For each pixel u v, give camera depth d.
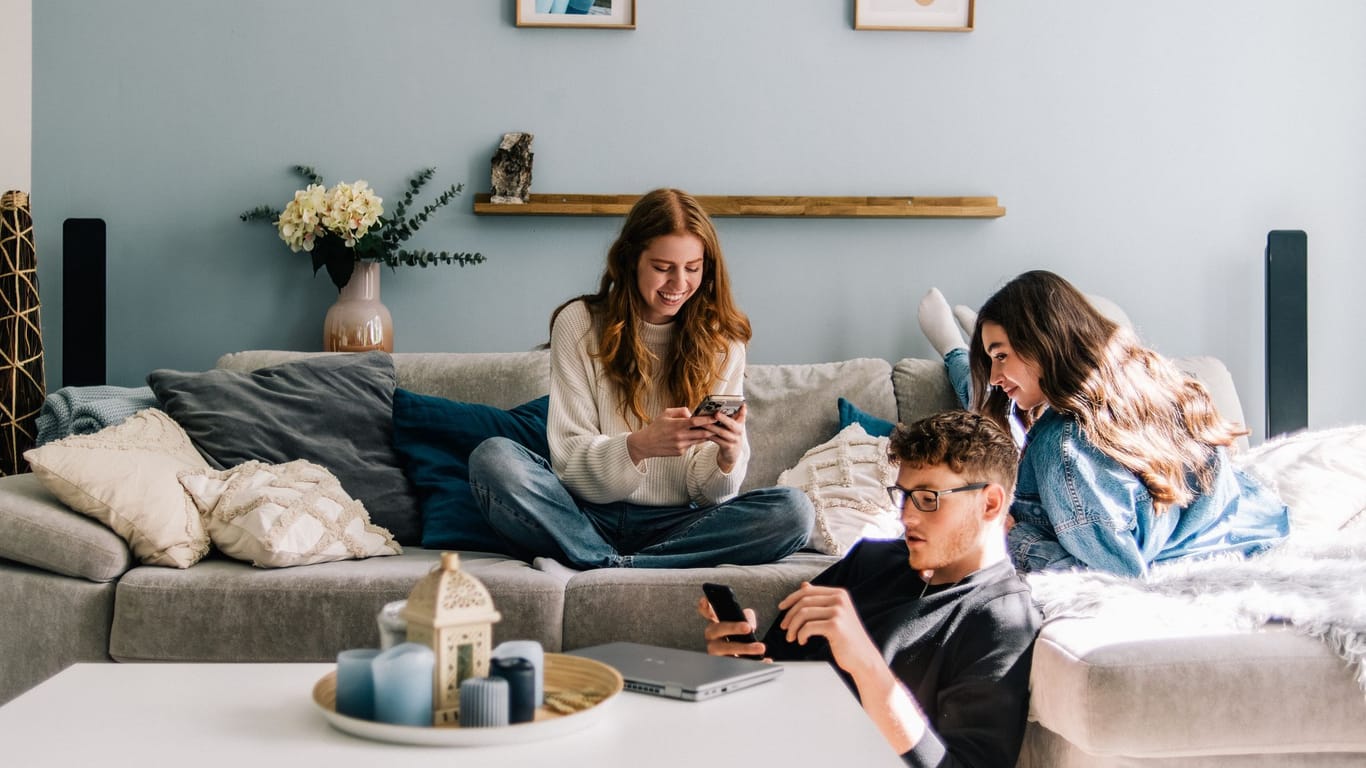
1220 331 3.42
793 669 1.40
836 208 3.29
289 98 3.28
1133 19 3.39
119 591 2.05
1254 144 3.42
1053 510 1.98
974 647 1.64
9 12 3.22
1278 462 2.48
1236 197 3.42
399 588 2.05
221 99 3.28
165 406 2.57
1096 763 1.62
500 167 3.26
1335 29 3.42
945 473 1.64
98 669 1.36
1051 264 3.40
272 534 2.14
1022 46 3.38
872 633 1.68
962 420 1.67
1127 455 1.96
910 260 3.37
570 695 1.18
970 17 3.35
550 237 3.32
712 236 2.40
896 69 3.36
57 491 2.13
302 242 3.11
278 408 2.59
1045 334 2.05
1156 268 3.41
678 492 2.40
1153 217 3.41
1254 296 3.42
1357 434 2.51
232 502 2.22
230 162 3.28
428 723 1.09
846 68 3.35
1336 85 3.43
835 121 3.35
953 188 3.38
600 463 2.27
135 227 3.27
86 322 3.05
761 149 3.34
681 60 3.32
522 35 3.30
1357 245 3.44
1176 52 3.40
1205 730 1.56
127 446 2.25
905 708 1.41
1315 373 3.44
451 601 1.11
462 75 3.30
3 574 2.07
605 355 2.40
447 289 3.32
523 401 2.81
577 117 3.32
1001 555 1.75
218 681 1.31
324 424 2.61
